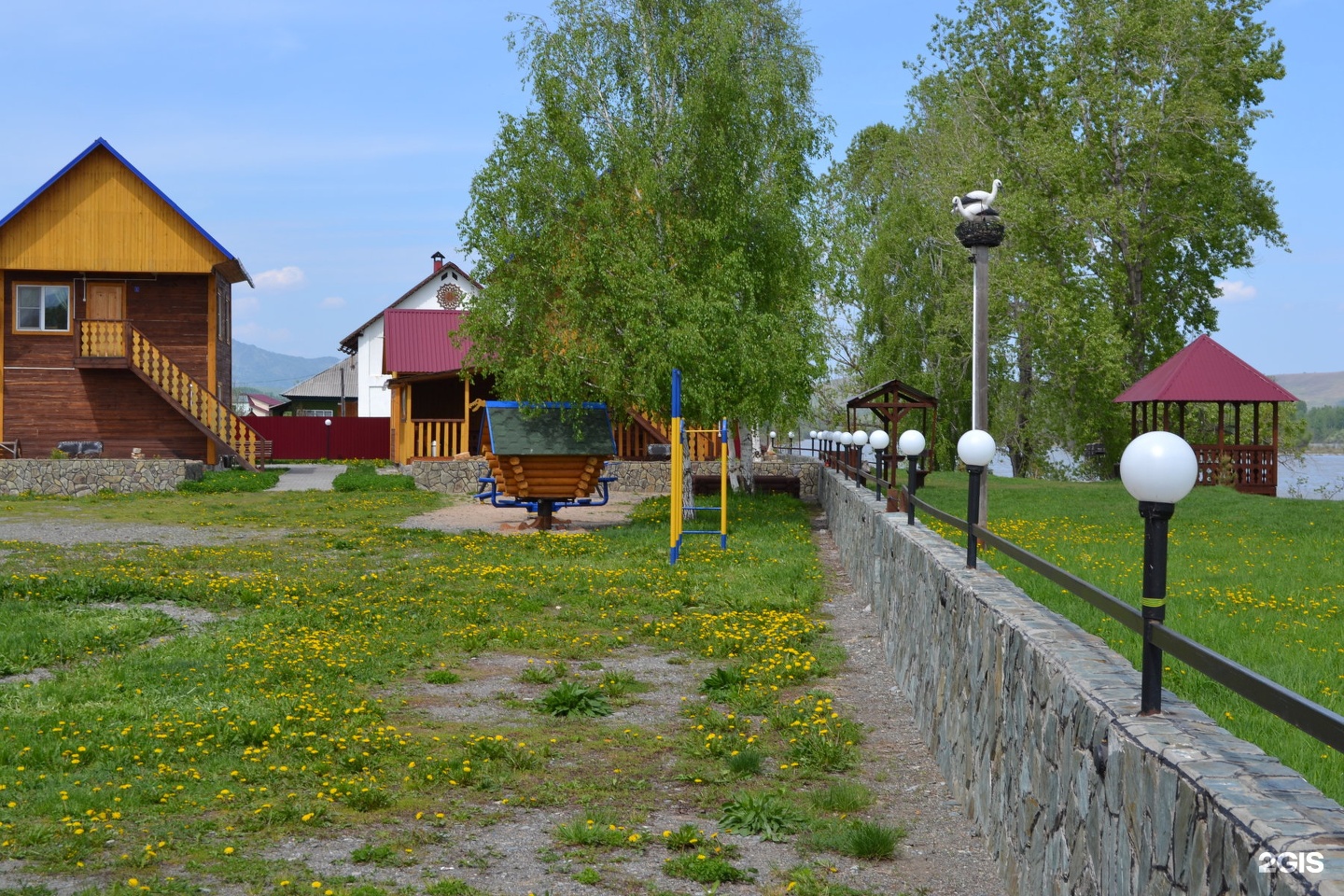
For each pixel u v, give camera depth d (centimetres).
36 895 412
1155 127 3139
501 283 1873
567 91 1872
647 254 1794
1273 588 982
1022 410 3697
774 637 961
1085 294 3378
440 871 459
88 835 472
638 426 3002
